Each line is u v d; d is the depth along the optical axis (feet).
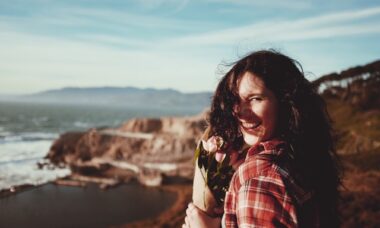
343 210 97.86
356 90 291.99
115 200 161.27
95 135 273.95
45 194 166.20
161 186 185.37
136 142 270.87
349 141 207.31
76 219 135.74
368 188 122.21
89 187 183.21
